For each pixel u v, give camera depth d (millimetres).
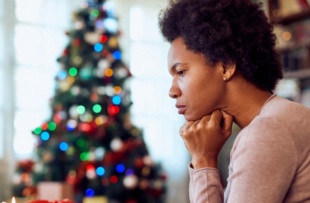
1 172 3131
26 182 2910
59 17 3508
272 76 770
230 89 766
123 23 3889
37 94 3365
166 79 4156
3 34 3250
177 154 4082
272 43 784
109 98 3074
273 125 653
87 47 3086
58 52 3473
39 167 2848
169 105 4129
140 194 2961
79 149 2873
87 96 2963
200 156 790
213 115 791
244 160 654
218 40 722
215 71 755
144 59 4031
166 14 813
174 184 3980
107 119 3000
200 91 758
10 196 3088
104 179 2852
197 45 736
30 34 3379
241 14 747
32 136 3238
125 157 2965
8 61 3246
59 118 2939
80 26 3104
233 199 651
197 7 750
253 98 769
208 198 737
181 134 830
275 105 717
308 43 2861
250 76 749
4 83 3229
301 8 2896
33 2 3408
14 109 3244
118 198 2850
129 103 3211
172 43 793
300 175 649
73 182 2717
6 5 3273
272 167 630
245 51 736
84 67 2996
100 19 3160
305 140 654
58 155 2836
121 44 3850
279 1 3039
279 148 636
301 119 671
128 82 3826
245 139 669
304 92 2900
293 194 658
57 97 3012
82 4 3258
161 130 4043
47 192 2029
